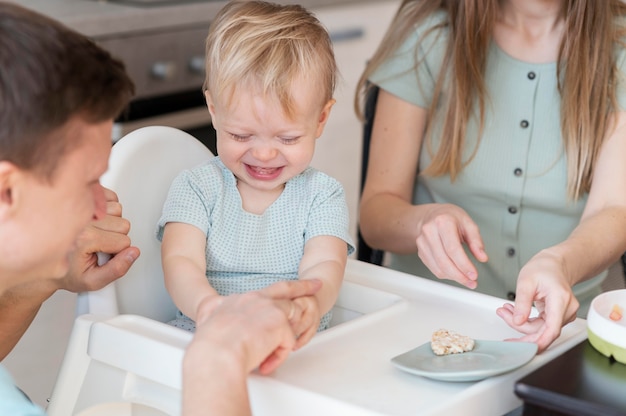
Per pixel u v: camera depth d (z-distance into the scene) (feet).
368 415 2.76
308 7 8.55
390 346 3.34
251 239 3.89
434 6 5.22
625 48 4.88
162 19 7.53
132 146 3.89
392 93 5.23
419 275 5.32
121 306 3.80
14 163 2.39
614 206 4.65
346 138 9.49
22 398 2.58
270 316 2.79
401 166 5.24
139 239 3.88
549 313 3.40
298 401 2.87
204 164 3.98
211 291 3.48
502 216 5.16
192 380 2.57
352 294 3.95
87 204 2.62
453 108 5.02
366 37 9.51
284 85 3.58
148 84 7.55
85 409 3.34
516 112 5.05
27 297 3.52
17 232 2.48
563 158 4.98
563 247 3.99
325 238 3.86
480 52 5.00
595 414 2.54
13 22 2.40
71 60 2.43
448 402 2.86
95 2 7.68
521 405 3.10
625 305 3.22
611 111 4.83
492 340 3.42
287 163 3.76
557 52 4.96
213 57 3.70
